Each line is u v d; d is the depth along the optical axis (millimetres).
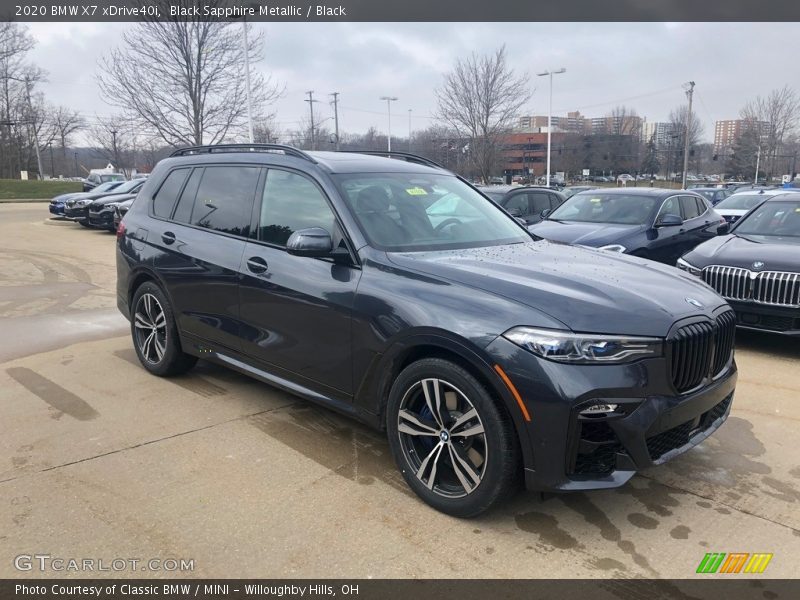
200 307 4609
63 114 81438
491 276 3264
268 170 4359
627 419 2838
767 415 4621
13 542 2902
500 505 3271
